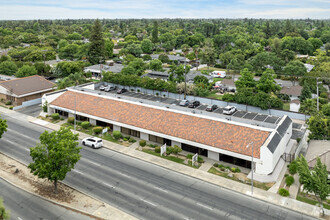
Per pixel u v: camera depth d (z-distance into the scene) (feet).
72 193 118.11
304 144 167.53
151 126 166.50
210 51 448.65
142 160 150.00
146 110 181.47
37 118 215.51
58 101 215.51
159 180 129.90
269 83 261.44
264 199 115.14
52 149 108.27
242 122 162.30
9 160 148.25
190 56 477.77
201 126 157.99
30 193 118.01
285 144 153.58
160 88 278.46
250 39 616.39
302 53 505.25
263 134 144.56
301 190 121.08
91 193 118.21
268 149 127.24
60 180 121.49
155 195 117.39
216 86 306.35
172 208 108.47
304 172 106.11
